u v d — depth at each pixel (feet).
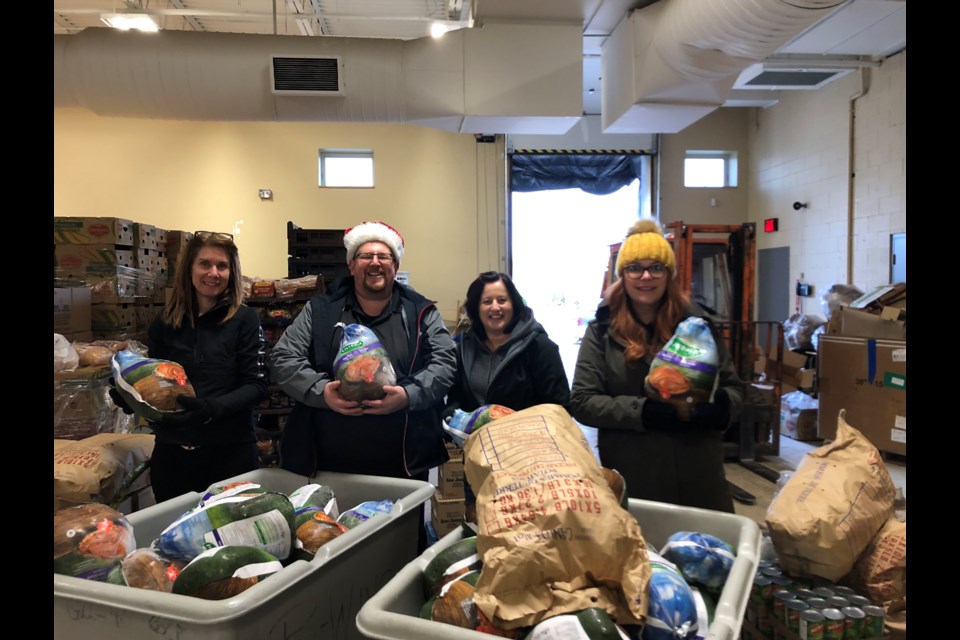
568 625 2.48
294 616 3.09
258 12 16.47
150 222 19.77
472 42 13.17
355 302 6.06
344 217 20.43
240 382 6.25
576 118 13.60
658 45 12.19
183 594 3.03
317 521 3.94
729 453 13.92
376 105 13.29
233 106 13.20
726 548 3.47
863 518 4.36
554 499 2.80
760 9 9.17
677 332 5.15
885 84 16.65
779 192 21.12
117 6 16.14
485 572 2.70
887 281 16.67
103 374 7.96
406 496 4.48
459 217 20.85
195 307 6.25
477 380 6.25
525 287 21.90
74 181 19.57
